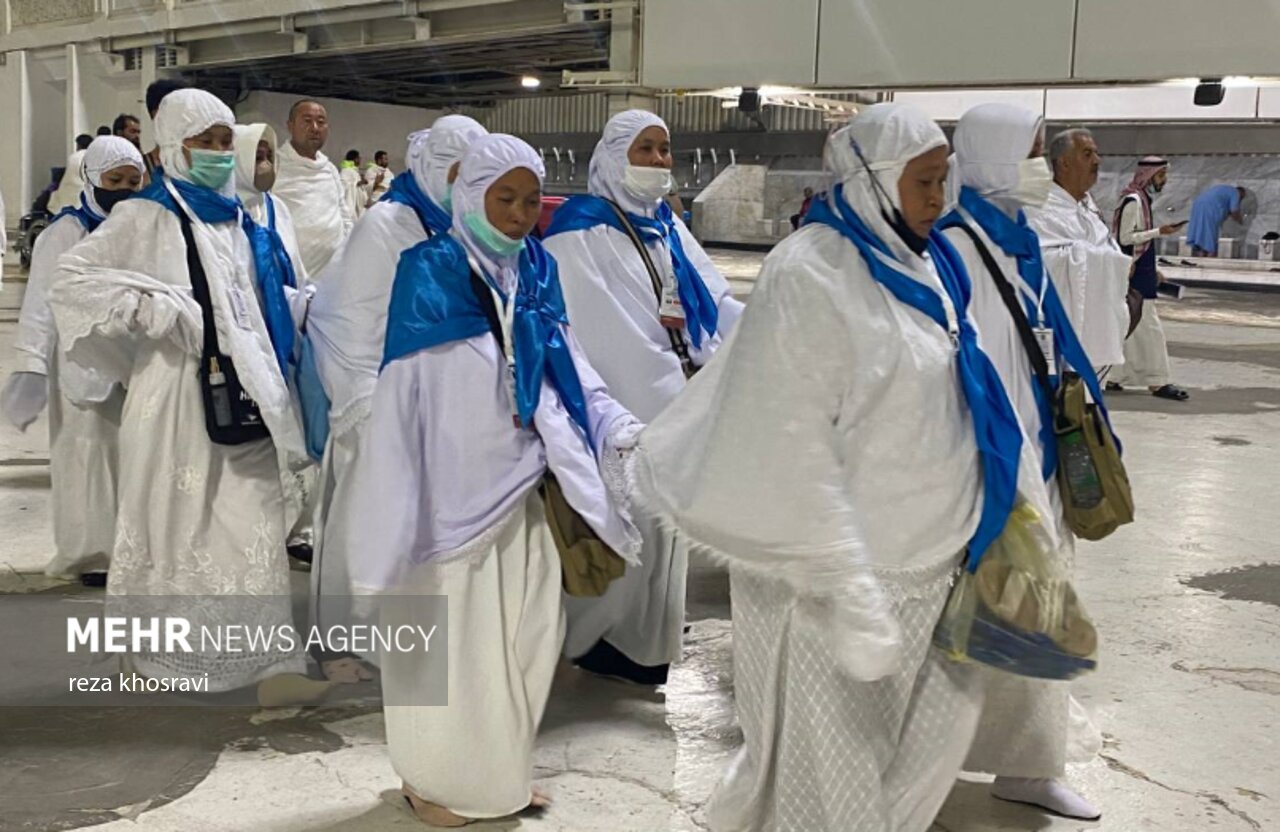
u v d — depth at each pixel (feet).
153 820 10.02
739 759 8.92
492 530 9.46
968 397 8.07
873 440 7.91
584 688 13.12
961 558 8.13
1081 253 13.87
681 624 13.03
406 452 9.34
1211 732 12.12
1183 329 49.60
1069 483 10.08
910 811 8.38
